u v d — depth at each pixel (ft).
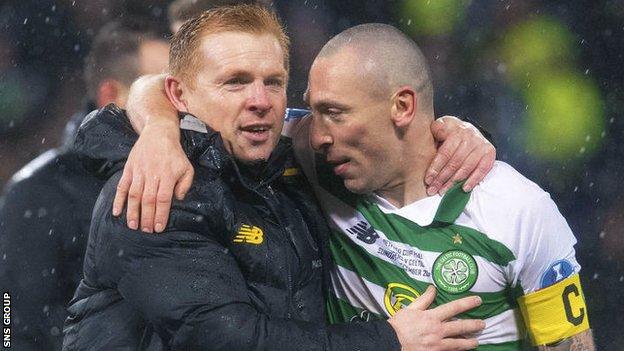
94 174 41.75
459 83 91.56
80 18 104.22
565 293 44.04
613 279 85.35
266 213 42.34
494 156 44.01
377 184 43.91
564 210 87.86
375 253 44.52
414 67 43.04
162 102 42.16
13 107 105.19
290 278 41.98
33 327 52.80
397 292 44.21
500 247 43.16
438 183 43.86
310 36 93.15
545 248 43.55
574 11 89.92
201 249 39.55
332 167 44.50
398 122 42.86
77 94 105.40
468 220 43.60
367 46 42.39
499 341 44.80
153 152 39.11
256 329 39.04
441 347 41.24
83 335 41.91
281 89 42.06
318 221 44.39
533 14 90.48
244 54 40.78
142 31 57.62
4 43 104.47
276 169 42.98
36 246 53.01
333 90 42.11
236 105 40.96
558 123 88.94
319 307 43.62
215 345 38.83
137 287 39.09
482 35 91.61
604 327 83.66
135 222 38.63
